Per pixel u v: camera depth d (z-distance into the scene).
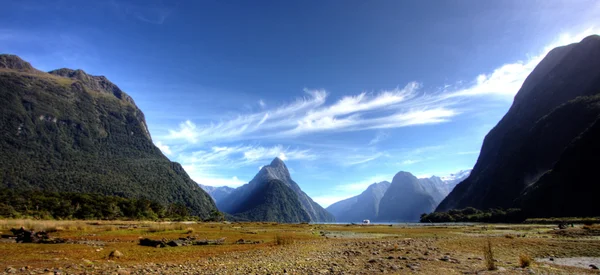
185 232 49.84
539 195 138.00
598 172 120.50
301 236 49.56
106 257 21.75
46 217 123.62
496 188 199.00
